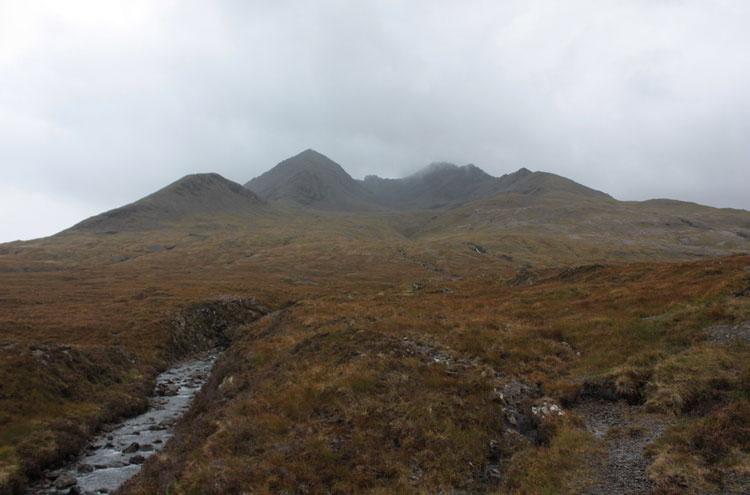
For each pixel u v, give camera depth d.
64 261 185.50
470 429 14.52
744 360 15.50
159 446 22.92
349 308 40.75
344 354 22.58
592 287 40.31
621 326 23.77
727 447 10.70
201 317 64.88
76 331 47.72
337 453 13.42
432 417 14.96
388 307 40.34
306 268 177.38
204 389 28.98
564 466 11.97
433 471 12.45
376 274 163.75
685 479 10.05
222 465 13.38
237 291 93.75
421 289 62.38
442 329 28.41
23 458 19.78
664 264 46.47
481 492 11.65
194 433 17.50
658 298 28.08
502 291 49.22
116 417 28.25
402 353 21.95
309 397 17.58
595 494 10.46
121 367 37.50
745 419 11.39
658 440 12.18
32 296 76.19
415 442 13.77
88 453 22.39
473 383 17.80
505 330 27.20
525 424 15.29
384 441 14.01
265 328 42.38
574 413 15.42
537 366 20.58
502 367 20.69
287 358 24.42
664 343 19.84
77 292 85.38
